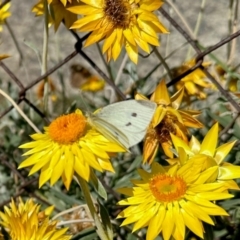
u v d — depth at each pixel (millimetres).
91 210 388
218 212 363
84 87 707
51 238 398
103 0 435
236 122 509
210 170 374
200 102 637
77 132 382
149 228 368
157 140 418
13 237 400
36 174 611
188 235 457
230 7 553
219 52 904
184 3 1040
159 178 375
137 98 425
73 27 438
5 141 650
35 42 1123
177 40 875
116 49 433
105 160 381
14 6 1226
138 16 432
